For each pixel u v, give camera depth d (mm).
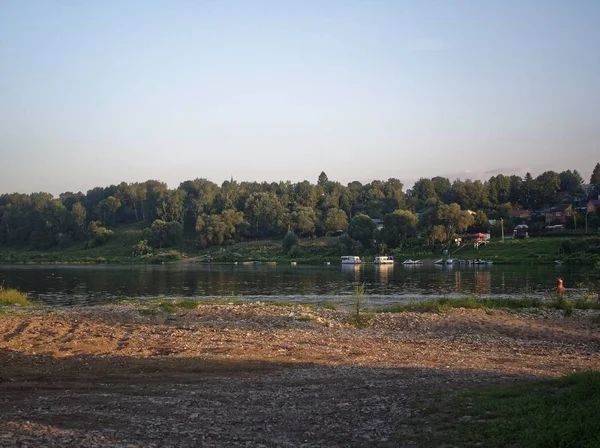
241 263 137500
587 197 186125
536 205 197625
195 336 26547
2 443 10930
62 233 176375
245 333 27703
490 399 13125
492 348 24750
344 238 142000
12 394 15555
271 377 17625
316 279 82250
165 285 73562
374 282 74875
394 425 11883
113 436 11547
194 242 165875
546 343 26844
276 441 11156
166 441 11211
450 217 134000
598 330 31016
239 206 184250
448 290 61969
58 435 11578
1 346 23516
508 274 83438
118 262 146750
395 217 140125
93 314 34031
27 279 85875
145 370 18859
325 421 12484
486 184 199125
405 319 33312
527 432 10148
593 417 10336
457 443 10328
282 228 165375
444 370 18391
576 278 73438
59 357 21219
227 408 13859
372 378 17094
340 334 28484
